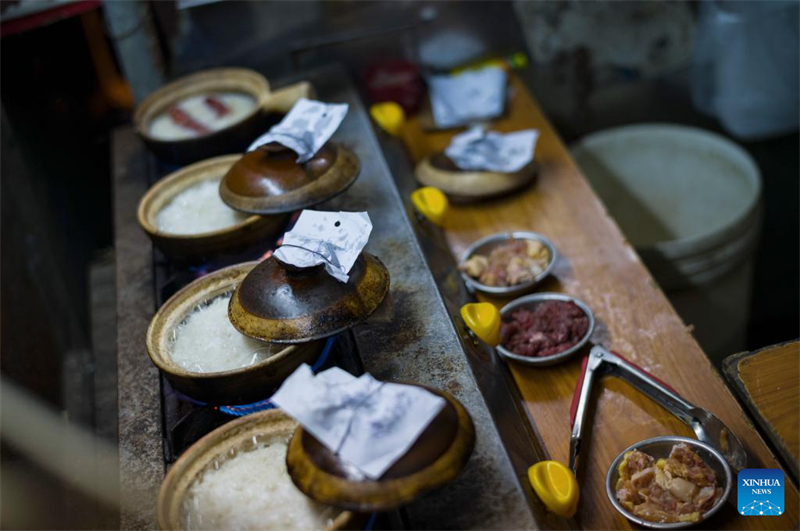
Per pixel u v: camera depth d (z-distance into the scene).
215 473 0.81
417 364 0.93
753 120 1.89
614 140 1.79
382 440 0.72
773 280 2.06
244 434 0.83
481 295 1.23
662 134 1.75
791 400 0.90
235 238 1.08
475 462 0.82
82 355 1.84
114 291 1.93
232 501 0.79
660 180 1.80
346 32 1.73
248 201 1.07
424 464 0.71
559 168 1.48
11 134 1.74
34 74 1.79
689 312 1.56
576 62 1.93
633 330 1.12
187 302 0.99
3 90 1.73
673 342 1.08
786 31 1.75
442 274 1.16
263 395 0.89
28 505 1.27
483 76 1.72
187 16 1.64
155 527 0.84
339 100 1.51
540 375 1.08
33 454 1.35
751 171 1.60
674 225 1.82
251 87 1.48
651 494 0.88
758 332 2.00
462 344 0.95
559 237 1.32
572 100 2.01
